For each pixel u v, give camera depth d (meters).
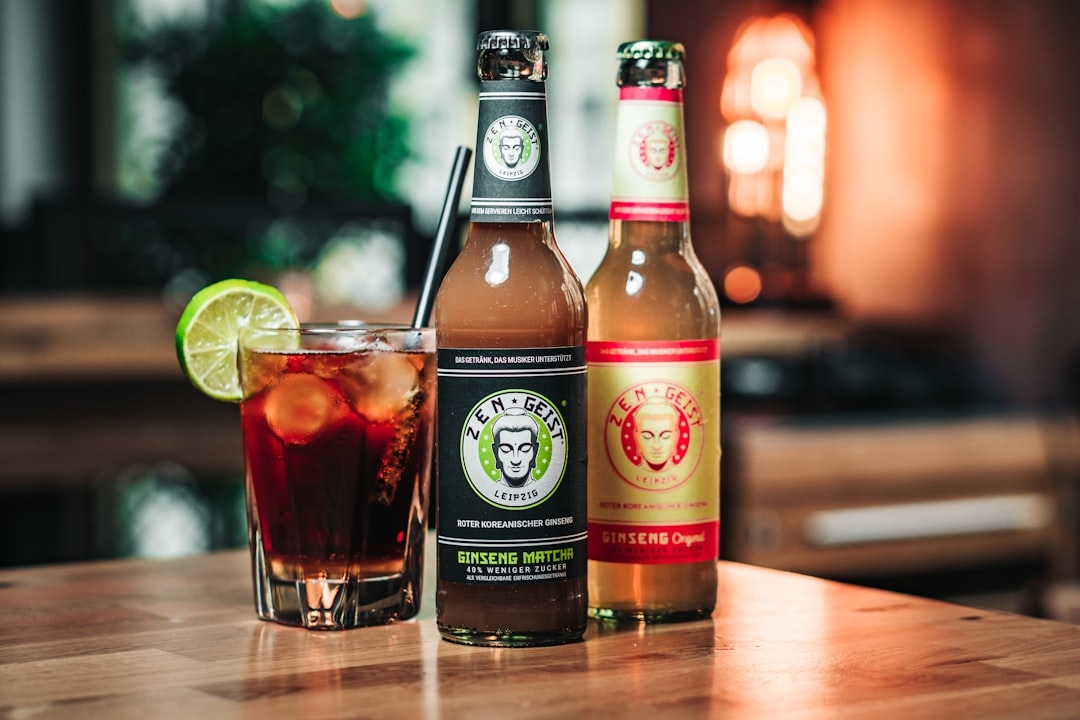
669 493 0.92
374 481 0.91
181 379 3.20
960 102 4.07
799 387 3.63
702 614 0.94
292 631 0.92
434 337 0.93
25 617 0.97
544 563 0.86
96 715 0.72
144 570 1.17
